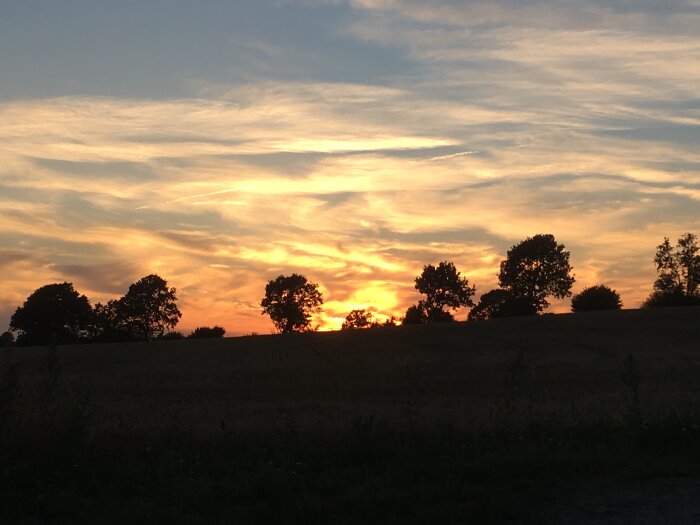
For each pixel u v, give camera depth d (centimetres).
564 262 11481
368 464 1180
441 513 923
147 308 11462
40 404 1316
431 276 12625
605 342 5269
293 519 931
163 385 3900
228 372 4462
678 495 988
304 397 3272
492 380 3594
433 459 1191
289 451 1234
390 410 2119
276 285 12500
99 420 1526
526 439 1305
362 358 5025
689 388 2609
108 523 906
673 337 5375
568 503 972
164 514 923
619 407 1652
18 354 6259
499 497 987
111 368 5081
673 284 10569
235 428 1439
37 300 10344
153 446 1259
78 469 1124
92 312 10775
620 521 887
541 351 4978
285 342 6378
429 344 5725
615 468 1136
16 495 1002
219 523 905
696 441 1270
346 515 939
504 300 11700
